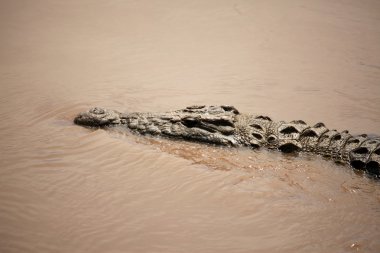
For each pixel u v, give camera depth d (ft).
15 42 52.29
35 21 60.44
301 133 26.18
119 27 59.06
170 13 65.21
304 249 18.61
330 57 49.67
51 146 27.48
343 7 69.31
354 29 59.47
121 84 40.50
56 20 61.31
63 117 32.17
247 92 39.32
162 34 56.80
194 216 20.93
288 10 67.51
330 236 19.33
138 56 48.85
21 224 20.24
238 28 59.62
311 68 46.24
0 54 48.03
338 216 20.57
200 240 19.29
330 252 18.34
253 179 23.62
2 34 54.85
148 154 26.22
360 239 19.01
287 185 22.97
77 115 32.09
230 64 46.80
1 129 30.19
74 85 39.75
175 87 40.04
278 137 26.09
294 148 25.38
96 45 52.31
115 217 20.85
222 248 18.79
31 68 44.16
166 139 27.50
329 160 24.26
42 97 36.35
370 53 50.96
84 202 22.00
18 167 25.09
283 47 52.90
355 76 44.01
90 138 28.14
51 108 34.04
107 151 26.71
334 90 40.27
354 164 23.49
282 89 40.29
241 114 28.60
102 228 20.04
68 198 22.31
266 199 22.00
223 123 27.12
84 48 51.08
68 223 20.36
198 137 27.04
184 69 45.03
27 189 22.99
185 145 26.86
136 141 27.66
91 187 23.29
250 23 61.62
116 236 19.51
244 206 21.56
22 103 34.99
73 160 25.86
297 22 62.23
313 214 20.79
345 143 24.84
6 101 35.37
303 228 19.90
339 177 23.15
